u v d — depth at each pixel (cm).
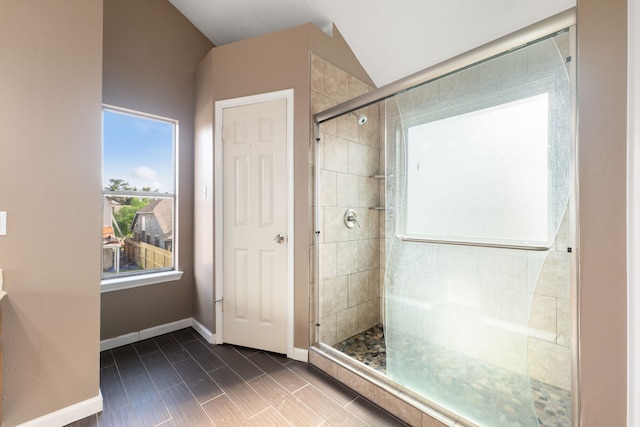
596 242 96
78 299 153
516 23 185
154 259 261
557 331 157
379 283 266
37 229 142
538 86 125
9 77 134
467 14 196
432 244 163
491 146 143
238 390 176
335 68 233
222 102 238
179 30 269
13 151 136
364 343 235
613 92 93
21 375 138
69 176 151
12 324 136
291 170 217
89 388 155
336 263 231
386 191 184
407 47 232
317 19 247
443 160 160
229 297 237
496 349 140
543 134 126
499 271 142
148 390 176
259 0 242
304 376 191
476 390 142
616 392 92
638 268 86
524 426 129
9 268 135
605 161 94
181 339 248
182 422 149
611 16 93
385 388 160
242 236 233
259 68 226
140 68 245
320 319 220
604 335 95
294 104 216
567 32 110
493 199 143
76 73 152
